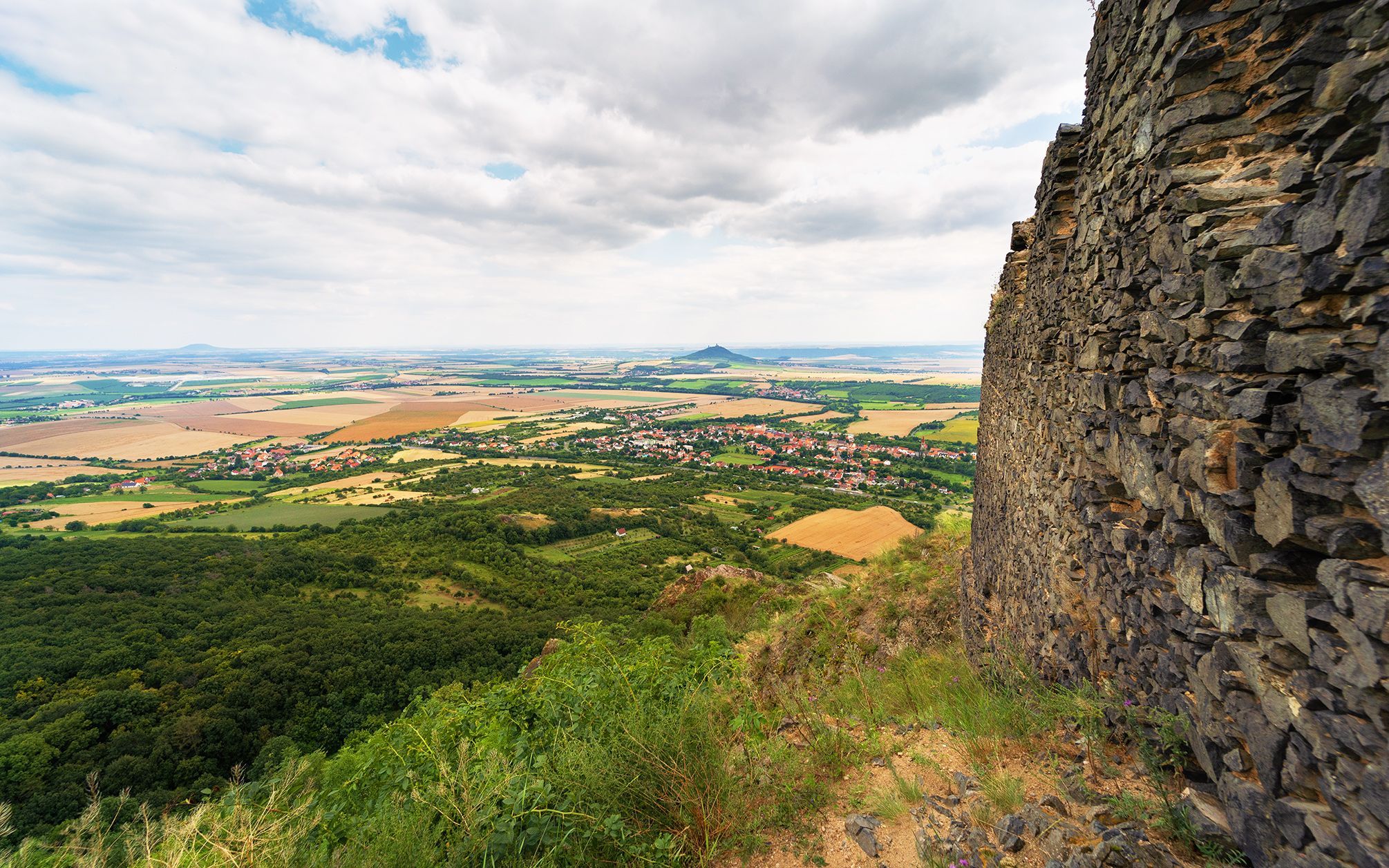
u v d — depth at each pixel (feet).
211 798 10.73
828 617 36.11
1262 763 7.40
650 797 10.87
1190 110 9.71
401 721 15.17
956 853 9.52
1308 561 7.43
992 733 13.50
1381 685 5.82
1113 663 12.50
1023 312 21.66
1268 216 7.84
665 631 63.67
